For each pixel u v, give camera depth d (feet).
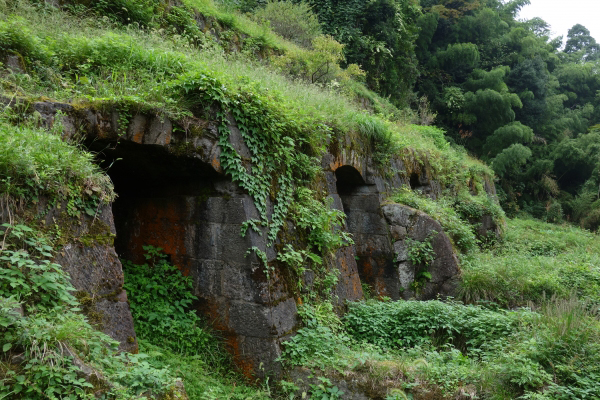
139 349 14.66
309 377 15.85
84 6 26.89
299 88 28.53
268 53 43.42
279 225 18.66
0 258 9.98
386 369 15.67
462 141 99.30
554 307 18.97
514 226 65.36
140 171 18.13
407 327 21.62
